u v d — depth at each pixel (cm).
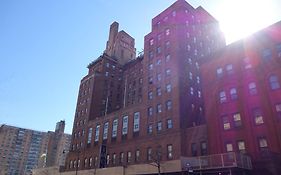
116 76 9181
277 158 3288
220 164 3397
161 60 6006
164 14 6600
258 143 3541
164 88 5600
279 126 3416
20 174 16150
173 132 4947
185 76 5559
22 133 17075
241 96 3938
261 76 3803
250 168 3375
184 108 5166
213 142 4069
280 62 3662
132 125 6066
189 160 3828
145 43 6694
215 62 4462
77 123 8319
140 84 8381
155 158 4909
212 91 4338
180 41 5891
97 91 8438
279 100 3519
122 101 8881
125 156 5878
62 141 15750
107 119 7025
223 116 4069
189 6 6581
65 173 7550
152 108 5688
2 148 16000
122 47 10244
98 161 6550
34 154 17100
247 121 3741
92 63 9400
